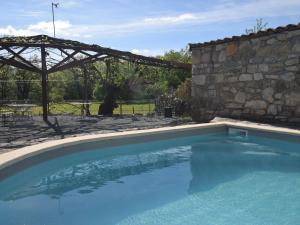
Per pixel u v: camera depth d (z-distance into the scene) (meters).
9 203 3.40
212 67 7.68
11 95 16.36
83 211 3.23
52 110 12.94
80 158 4.76
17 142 5.38
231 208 3.31
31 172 3.98
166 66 10.41
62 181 4.09
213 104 7.71
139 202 3.48
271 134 5.39
